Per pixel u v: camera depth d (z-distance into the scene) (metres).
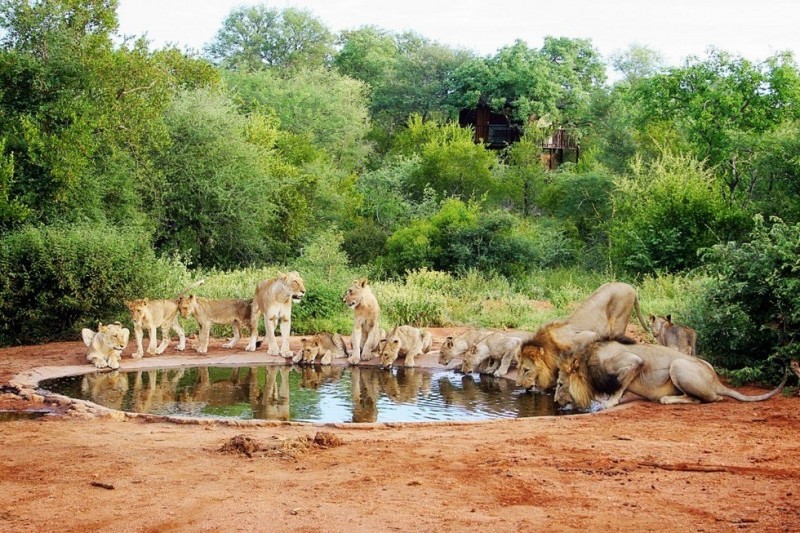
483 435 9.35
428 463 7.97
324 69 65.44
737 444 8.75
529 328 20.34
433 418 10.91
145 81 25.44
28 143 21.23
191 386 13.13
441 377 14.41
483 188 42.69
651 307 20.50
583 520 6.25
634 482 7.30
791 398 11.35
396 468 7.80
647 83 40.09
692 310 14.41
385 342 15.32
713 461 8.02
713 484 7.25
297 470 7.77
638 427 9.70
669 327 13.25
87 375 14.05
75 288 17.72
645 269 28.58
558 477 7.46
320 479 7.42
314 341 15.68
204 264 31.36
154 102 26.14
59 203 22.28
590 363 11.48
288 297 15.87
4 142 19.98
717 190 29.80
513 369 14.90
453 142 45.19
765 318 13.27
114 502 6.78
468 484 7.22
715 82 37.31
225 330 18.64
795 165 28.94
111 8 25.66
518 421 10.27
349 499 6.79
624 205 33.66
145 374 14.22
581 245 36.19
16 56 22.34
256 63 78.75
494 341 14.74
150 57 26.23
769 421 9.91
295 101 52.56
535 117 62.31
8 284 17.28
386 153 58.16
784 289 12.59
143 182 28.27
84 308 17.91
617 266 30.27
